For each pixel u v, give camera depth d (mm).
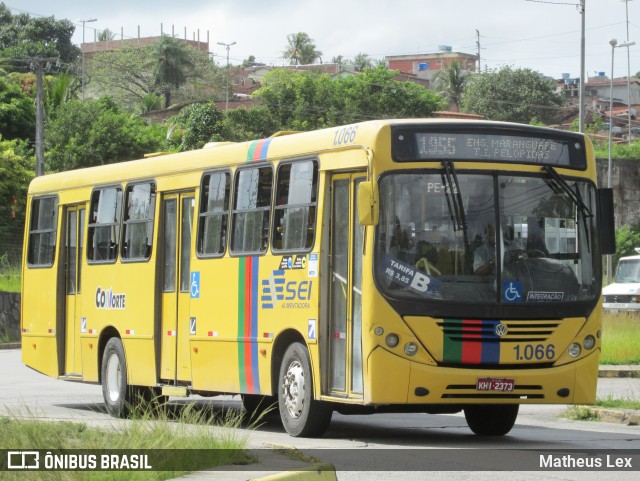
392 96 75688
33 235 20422
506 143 12875
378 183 12477
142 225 17203
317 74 80250
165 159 16906
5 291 39438
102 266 18203
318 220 13320
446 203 12570
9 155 48250
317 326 13188
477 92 109688
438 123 12734
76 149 58000
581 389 12836
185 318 16094
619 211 62219
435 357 12352
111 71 108562
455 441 13555
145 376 16844
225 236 15266
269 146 14609
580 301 12867
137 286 17172
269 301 14164
